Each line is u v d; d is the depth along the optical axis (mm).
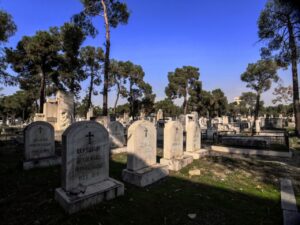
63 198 4035
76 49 25312
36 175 6227
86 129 4559
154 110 56094
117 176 6324
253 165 8070
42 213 3902
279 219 3947
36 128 7430
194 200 4746
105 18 17422
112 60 40281
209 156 9422
